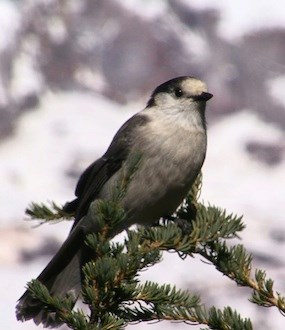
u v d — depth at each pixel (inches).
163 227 221.0
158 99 277.1
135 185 265.3
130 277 196.4
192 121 269.7
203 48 844.6
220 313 195.3
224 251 219.1
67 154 794.8
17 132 804.0
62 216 251.6
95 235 199.2
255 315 488.4
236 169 798.5
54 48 855.1
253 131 810.2
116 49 852.0
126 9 840.9
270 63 832.3
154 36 838.5
